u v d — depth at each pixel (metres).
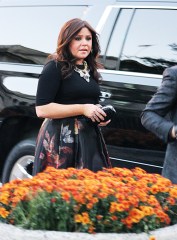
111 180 7.26
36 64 12.44
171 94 7.93
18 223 6.92
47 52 12.40
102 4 11.96
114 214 6.76
